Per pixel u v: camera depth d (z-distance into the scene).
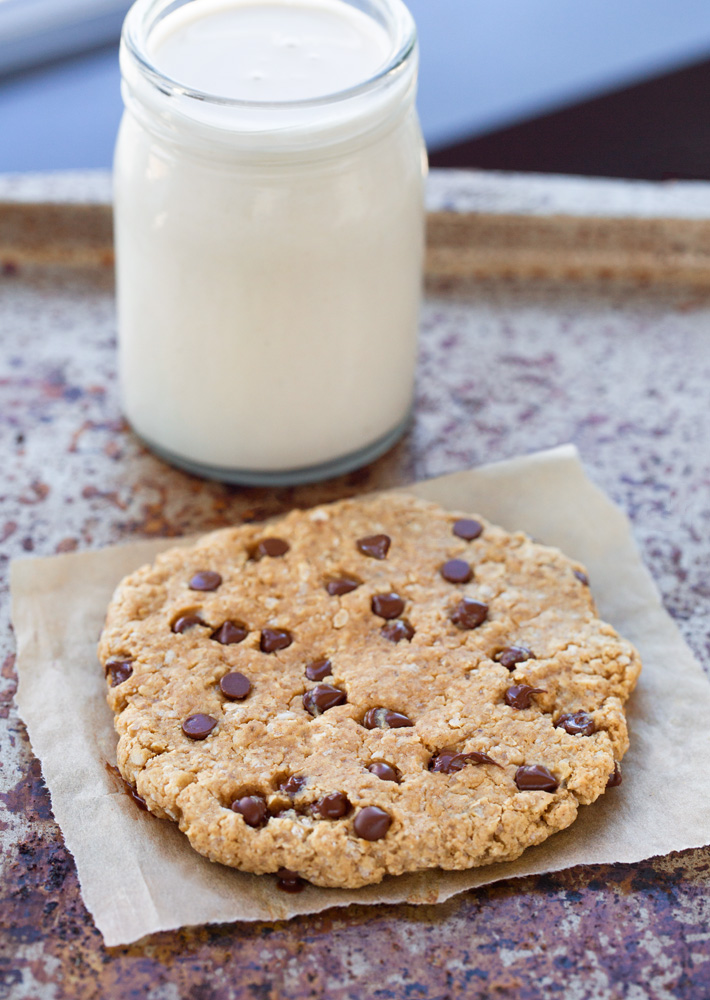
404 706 0.45
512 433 0.53
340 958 0.43
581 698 0.46
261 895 0.43
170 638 0.46
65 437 0.53
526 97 0.69
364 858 0.43
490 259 0.58
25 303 0.57
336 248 0.47
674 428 0.54
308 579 0.48
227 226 0.47
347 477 0.52
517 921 0.44
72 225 0.57
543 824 0.44
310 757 0.44
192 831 0.43
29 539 0.50
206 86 0.47
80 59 0.69
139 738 0.45
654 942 0.44
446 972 0.43
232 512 0.51
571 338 0.56
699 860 0.45
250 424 0.50
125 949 0.43
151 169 0.47
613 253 0.58
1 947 0.43
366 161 0.47
